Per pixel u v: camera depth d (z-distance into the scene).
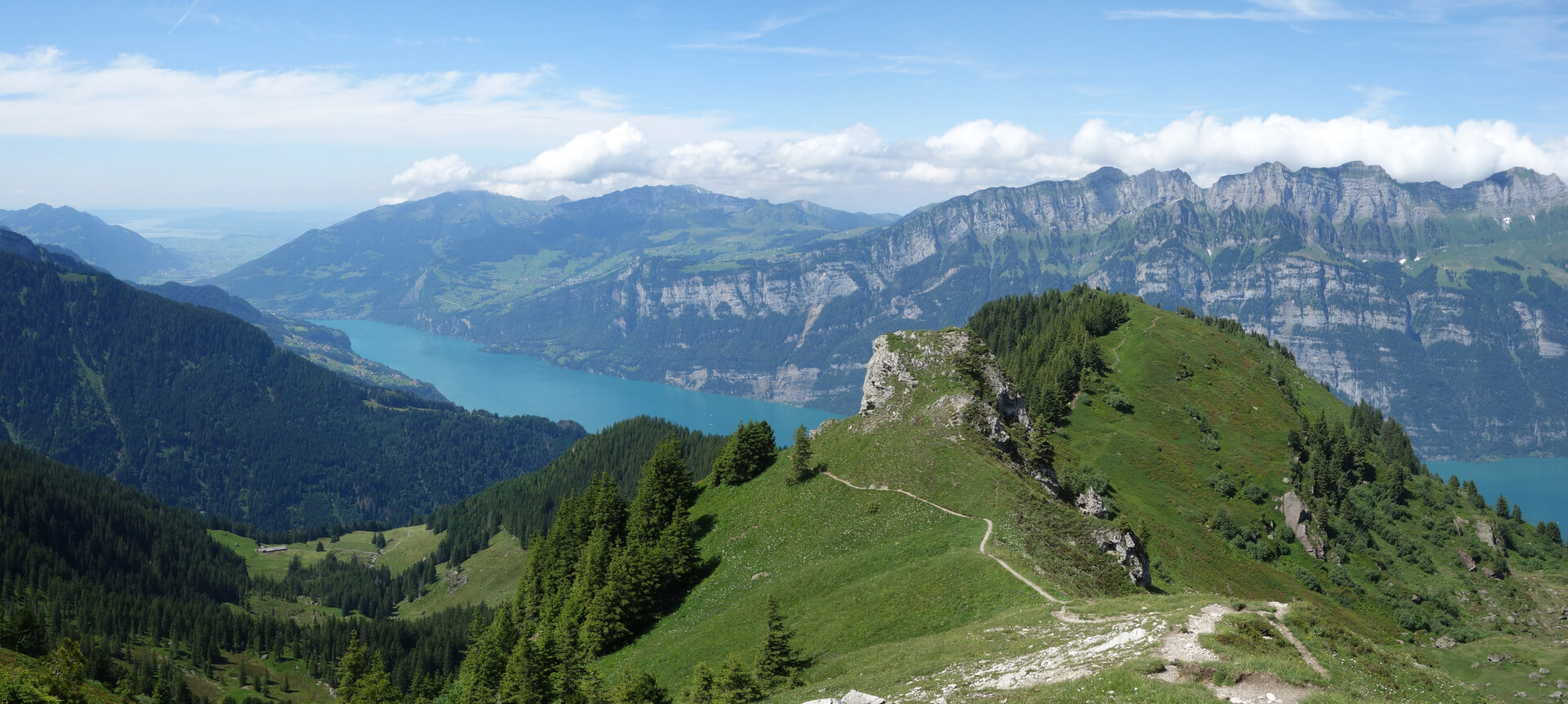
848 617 84.56
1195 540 168.50
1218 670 41.41
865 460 129.38
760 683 72.88
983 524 98.94
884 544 103.56
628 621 111.31
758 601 100.56
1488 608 178.75
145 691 185.88
